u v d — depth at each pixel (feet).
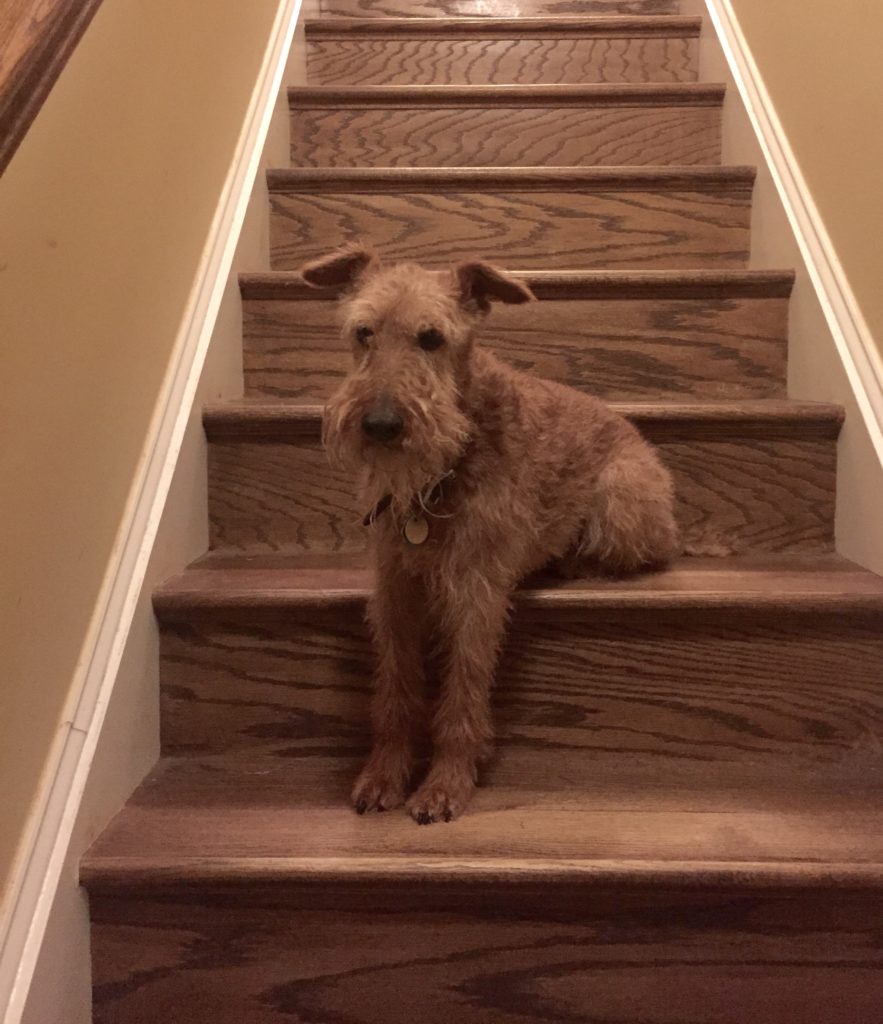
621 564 5.03
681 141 7.62
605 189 6.74
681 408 5.37
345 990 3.60
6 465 3.09
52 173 3.43
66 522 3.60
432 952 3.58
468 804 4.01
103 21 3.94
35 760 3.34
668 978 3.58
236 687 4.50
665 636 4.46
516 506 4.33
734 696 4.47
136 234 4.40
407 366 4.00
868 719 4.44
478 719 4.17
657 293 6.01
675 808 3.97
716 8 7.95
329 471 5.35
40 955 3.15
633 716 4.50
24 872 3.19
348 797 4.09
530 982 3.58
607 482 5.00
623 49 8.44
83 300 3.75
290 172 6.68
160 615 4.41
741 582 4.69
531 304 6.00
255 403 5.46
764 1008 3.58
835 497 5.36
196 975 3.60
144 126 4.50
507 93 7.54
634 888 3.47
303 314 6.05
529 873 3.45
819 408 5.22
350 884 3.47
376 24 8.36
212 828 3.77
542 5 9.54
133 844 3.62
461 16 9.57
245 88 6.58
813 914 3.52
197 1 5.41
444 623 4.43
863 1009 3.57
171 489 4.68
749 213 6.79
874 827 3.78
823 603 4.35
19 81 2.92
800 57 6.14
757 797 4.09
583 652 4.49
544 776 4.30
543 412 4.98
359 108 7.60
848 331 5.24
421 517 4.16
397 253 6.78
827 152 5.68
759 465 5.39
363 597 4.41
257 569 4.91
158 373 4.77
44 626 3.41
